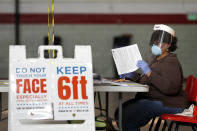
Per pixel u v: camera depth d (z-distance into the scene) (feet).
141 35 93.91
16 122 13.19
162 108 18.40
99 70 92.32
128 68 17.72
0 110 25.91
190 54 94.43
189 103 19.90
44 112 13.34
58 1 91.30
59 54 13.62
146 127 26.86
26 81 13.32
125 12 93.86
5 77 91.04
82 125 13.46
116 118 19.70
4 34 90.68
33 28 91.45
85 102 13.55
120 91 15.98
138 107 18.54
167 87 18.03
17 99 13.23
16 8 90.53
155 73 18.07
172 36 19.16
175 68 18.47
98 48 93.30
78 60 13.62
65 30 92.43
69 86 13.50
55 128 13.30
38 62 13.42
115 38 93.71
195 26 94.58
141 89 16.05
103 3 93.15
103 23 93.45
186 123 17.89
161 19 94.53
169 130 20.03
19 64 13.33
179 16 94.63
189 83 21.53
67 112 13.42
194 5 94.58
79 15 92.68
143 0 93.61
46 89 13.38
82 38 93.25
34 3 91.09
